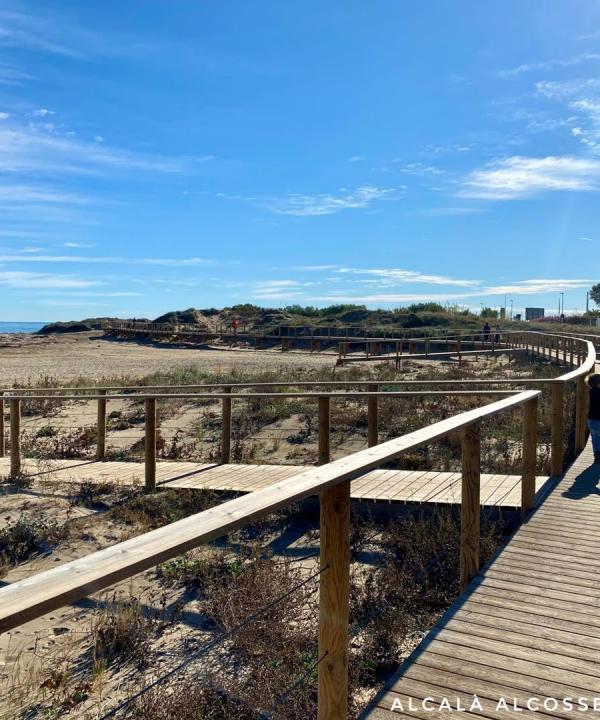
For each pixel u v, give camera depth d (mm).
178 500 8430
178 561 6637
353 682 4387
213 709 4148
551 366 23281
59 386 21688
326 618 2902
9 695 4418
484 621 4121
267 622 4922
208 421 14398
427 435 3842
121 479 9484
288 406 14734
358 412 13773
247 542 7172
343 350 33531
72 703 4297
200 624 5441
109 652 5023
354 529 7039
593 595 4496
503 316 62906
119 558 1821
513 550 5406
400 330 48250
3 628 1448
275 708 3967
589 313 66188
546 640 3869
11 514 8266
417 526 6625
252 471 9695
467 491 4840
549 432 11266
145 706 4102
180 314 66625
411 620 5242
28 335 73562
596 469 8281
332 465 2967
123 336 59344
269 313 67500
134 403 17078
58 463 11000
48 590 1602
